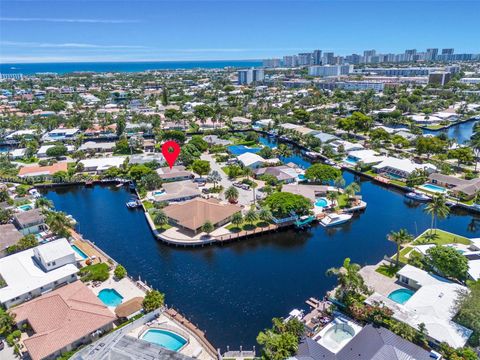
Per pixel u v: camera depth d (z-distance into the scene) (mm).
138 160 161000
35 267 80812
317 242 97562
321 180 133000
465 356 53719
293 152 189250
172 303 73875
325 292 76125
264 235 101750
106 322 62938
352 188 118500
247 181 139125
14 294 71000
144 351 55344
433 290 68125
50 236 99500
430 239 94375
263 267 86438
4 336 63000
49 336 58688
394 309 63844
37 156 177625
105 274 80062
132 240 100062
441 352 55594
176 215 105312
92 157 176500
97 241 99688
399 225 106000
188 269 86062
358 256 89812
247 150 180375
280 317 68938
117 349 55750
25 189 133000
